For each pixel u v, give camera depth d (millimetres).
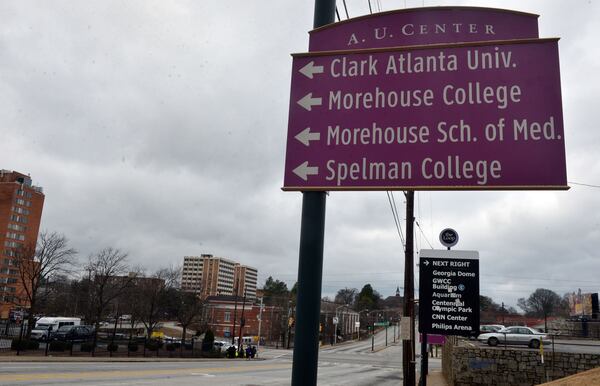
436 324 8641
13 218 116500
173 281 66812
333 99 4883
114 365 26281
